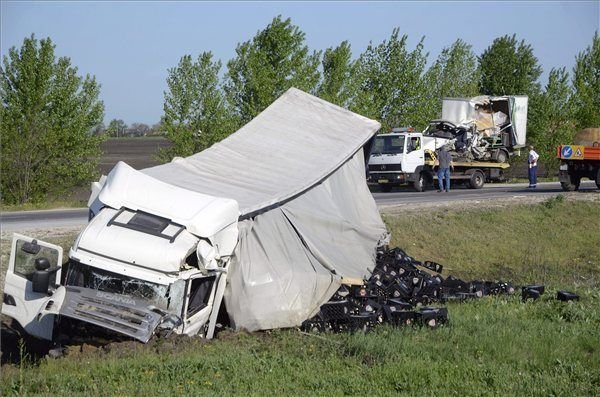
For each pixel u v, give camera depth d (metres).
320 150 19.00
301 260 15.56
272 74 40.88
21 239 13.10
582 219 31.12
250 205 15.17
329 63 44.66
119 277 12.21
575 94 56.81
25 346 13.12
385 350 11.64
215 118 39.12
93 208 14.12
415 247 25.20
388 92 48.38
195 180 16.56
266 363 10.77
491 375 10.52
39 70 38.81
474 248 26.31
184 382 9.63
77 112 40.16
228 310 14.06
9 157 38.22
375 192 39.97
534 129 55.44
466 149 42.25
